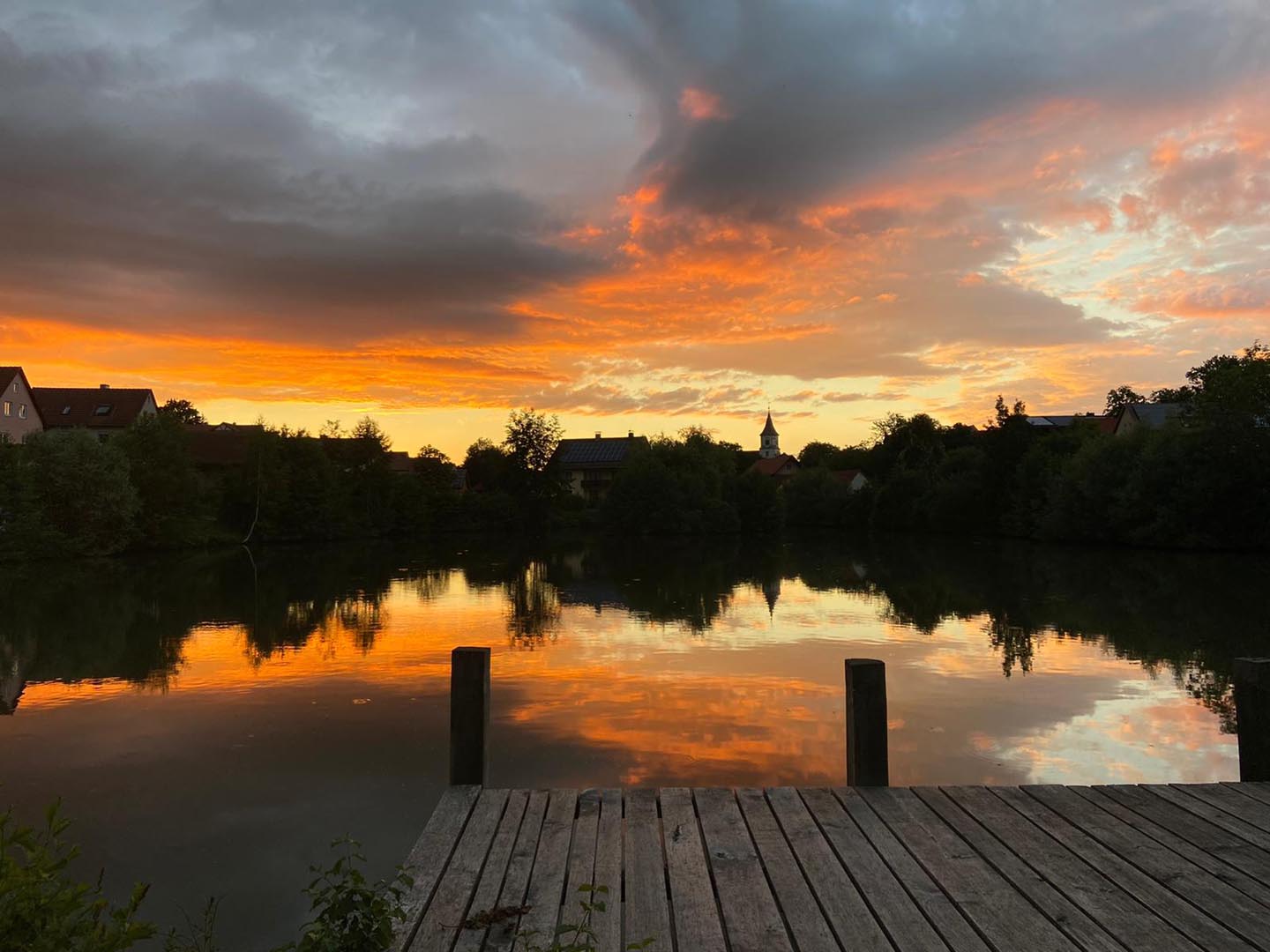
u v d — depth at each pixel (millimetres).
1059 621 22062
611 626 22328
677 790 5742
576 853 4660
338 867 3719
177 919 6859
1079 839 4828
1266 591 27203
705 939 3736
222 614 24812
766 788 5801
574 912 3986
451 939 3729
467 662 5824
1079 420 69125
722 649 18688
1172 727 12031
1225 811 5266
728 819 5180
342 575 37812
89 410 70750
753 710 13148
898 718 12586
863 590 30609
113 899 7191
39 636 21000
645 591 30828
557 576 37344
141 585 32906
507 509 82188
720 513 71812
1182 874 4352
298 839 8438
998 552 47438
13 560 41344
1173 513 44219
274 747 11492
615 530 73562
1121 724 12219
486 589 32000
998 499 63375
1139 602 25328
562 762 10609
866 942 3686
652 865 4512
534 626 22391
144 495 49469
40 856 2785
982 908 3994
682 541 66000
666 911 4008
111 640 20453
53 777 10391
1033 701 13594
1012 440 63094
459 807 5316
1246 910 3953
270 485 60969
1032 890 4164
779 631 21172
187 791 9836
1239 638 19172
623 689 14609
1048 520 53375
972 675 15586
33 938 2607
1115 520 47969
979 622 22188
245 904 7117
